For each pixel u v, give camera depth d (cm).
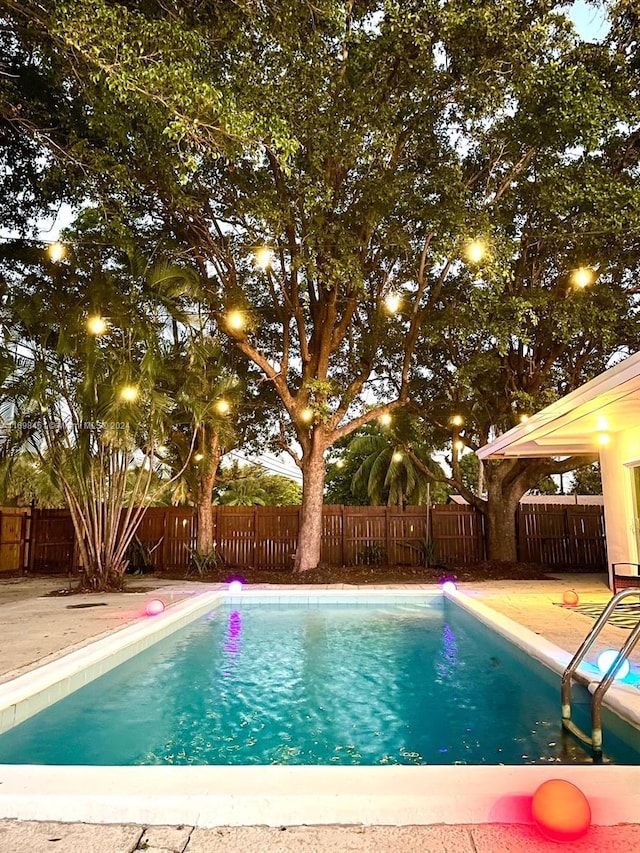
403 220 1152
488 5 900
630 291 1255
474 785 262
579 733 404
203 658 678
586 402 699
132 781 270
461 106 1066
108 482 1107
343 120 1009
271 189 1073
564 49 966
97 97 784
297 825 246
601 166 1124
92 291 1019
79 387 1020
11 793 257
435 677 591
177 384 1197
